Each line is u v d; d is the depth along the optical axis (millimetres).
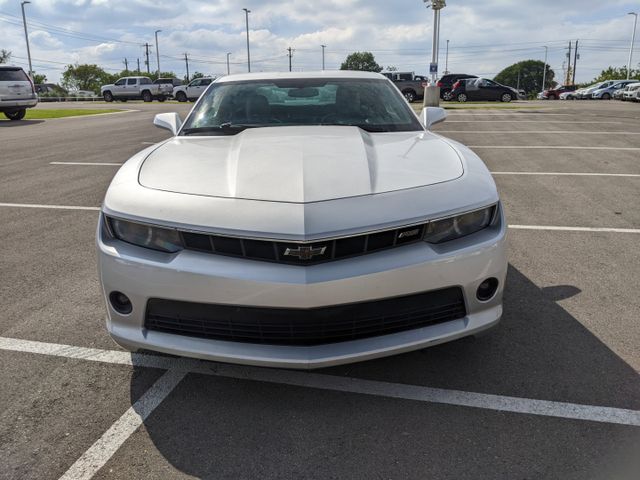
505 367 2607
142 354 2799
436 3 20141
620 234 4680
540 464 1971
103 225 2375
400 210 2172
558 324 3023
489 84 29938
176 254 2174
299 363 2123
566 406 2299
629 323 3025
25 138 12492
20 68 17422
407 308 2199
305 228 2064
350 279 2068
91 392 2471
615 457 1995
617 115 17750
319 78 3824
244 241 2098
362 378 2547
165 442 2133
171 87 37656
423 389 2449
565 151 9484
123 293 2262
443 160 2607
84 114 21406
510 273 3793
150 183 2400
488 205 2336
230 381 2547
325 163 2443
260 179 2316
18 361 2732
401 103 3615
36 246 4551
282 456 2047
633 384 2443
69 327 3094
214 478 1943
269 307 2092
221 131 3322
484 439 2111
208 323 2205
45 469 1989
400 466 1980
